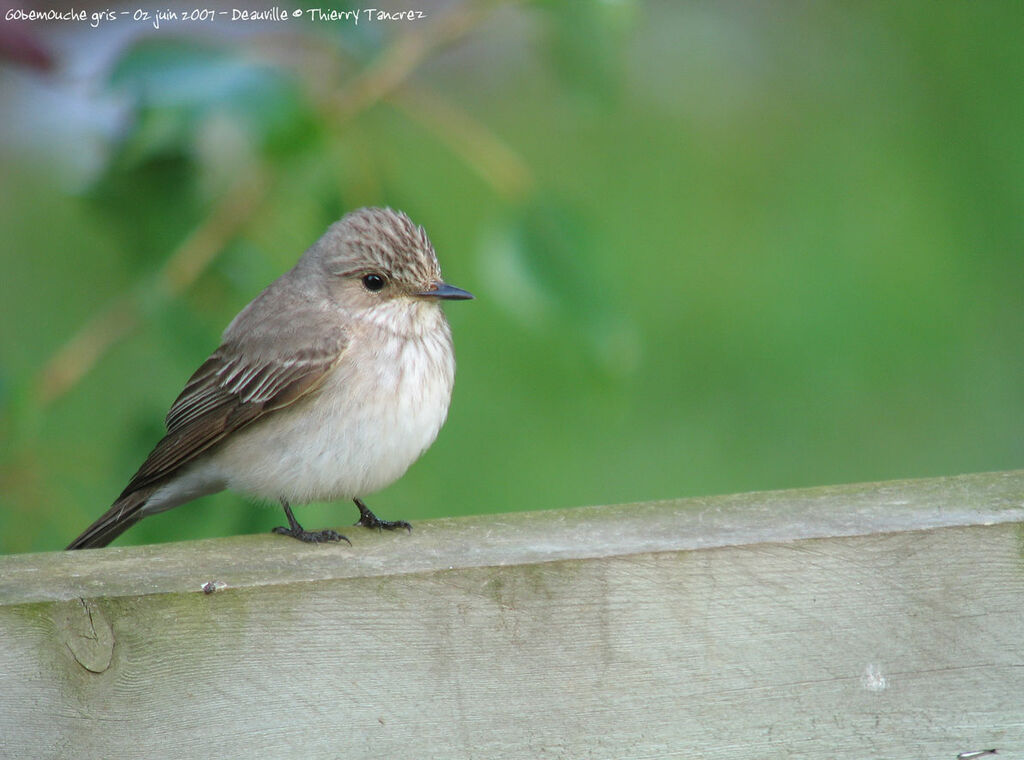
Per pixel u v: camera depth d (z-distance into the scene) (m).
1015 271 15.28
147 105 9.34
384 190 10.77
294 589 6.52
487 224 9.84
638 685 6.70
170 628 6.44
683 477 14.28
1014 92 16.03
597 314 9.58
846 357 15.09
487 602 6.63
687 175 16.97
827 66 17.94
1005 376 14.88
